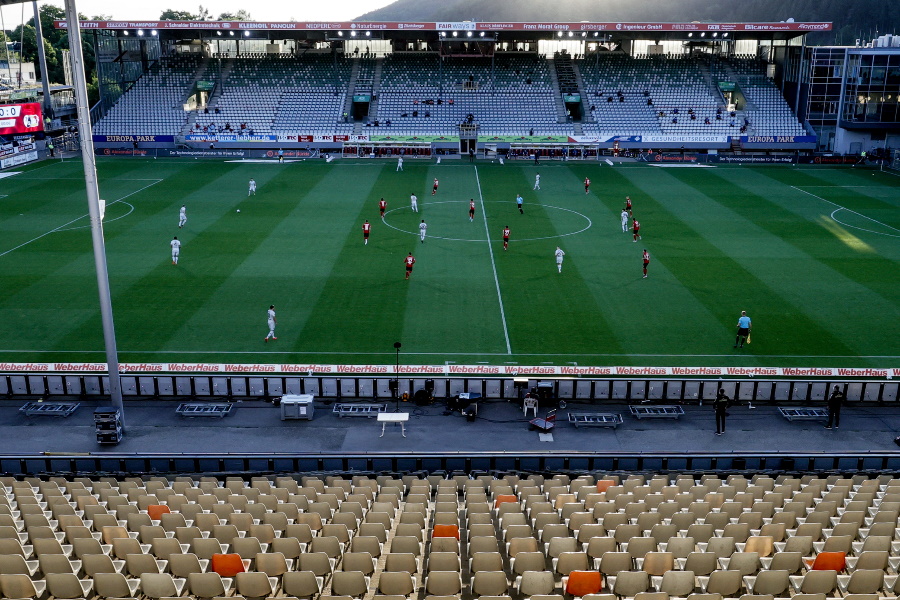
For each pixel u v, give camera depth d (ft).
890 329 140.15
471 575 60.80
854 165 328.70
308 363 125.18
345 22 356.38
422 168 315.78
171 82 380.37
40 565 57.82
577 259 183.73
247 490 76.23
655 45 416.87
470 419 110.22
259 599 57.21
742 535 64.28
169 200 245.45
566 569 59.21
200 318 143.43
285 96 376.07
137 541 61.05
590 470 89.66
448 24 358.43
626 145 351.25
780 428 108.47
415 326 140.77
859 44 426.92
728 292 159.94
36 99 394.52
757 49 407.03
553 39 392.27
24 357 125.80
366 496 76.48
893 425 109.09
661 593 51.34
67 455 89.30
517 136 351.05
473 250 190.70
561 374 120.47
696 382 115.14
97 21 345.72
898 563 59.82
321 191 262.67
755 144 350.23
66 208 232.53
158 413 112.06
